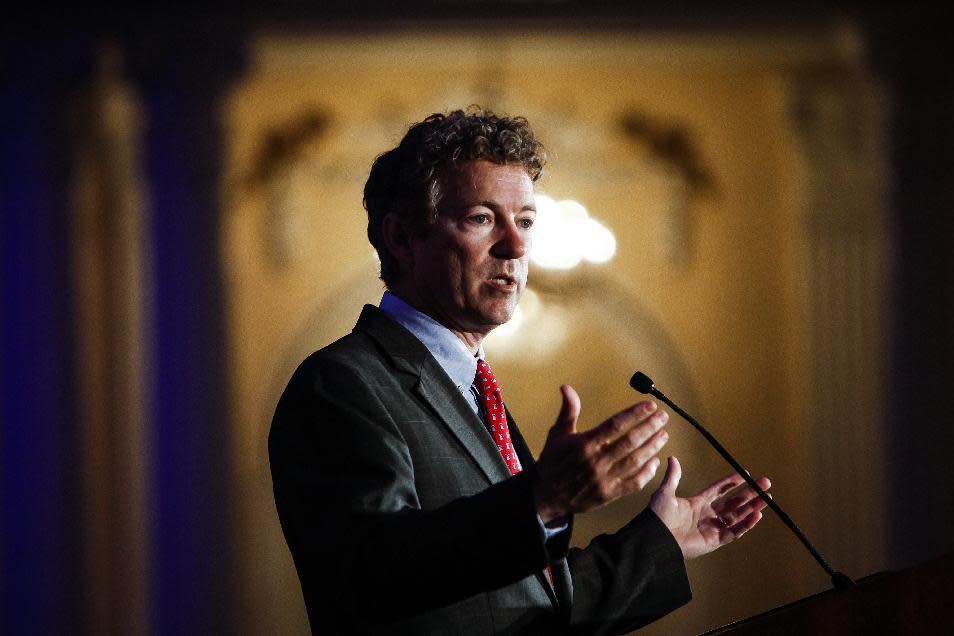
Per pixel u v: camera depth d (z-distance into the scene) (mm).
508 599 3391
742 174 17469
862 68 17266
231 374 16844
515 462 3840
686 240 17453
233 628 16406
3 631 16078
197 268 16812
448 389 3625
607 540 3977
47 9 16438
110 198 16703
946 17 17047
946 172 17125
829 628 3111
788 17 17031
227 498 16609
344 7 16812
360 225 17219
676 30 17125
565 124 17344
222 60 16906
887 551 16953
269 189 17094
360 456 3270
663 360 17531
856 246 17297
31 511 16297
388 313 3861
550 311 17719
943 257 17125
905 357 17141
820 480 17125
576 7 16922
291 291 17094
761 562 17000
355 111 17234
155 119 16844
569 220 17359
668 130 17453
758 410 17391
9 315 16531
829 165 17297
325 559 3121
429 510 3184
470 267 3740
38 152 16672
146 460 16531
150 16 16672
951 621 3146
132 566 16312
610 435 2781
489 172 3770
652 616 3859
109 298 16641
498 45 17141
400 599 2943
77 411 16500
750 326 17453
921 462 17016
